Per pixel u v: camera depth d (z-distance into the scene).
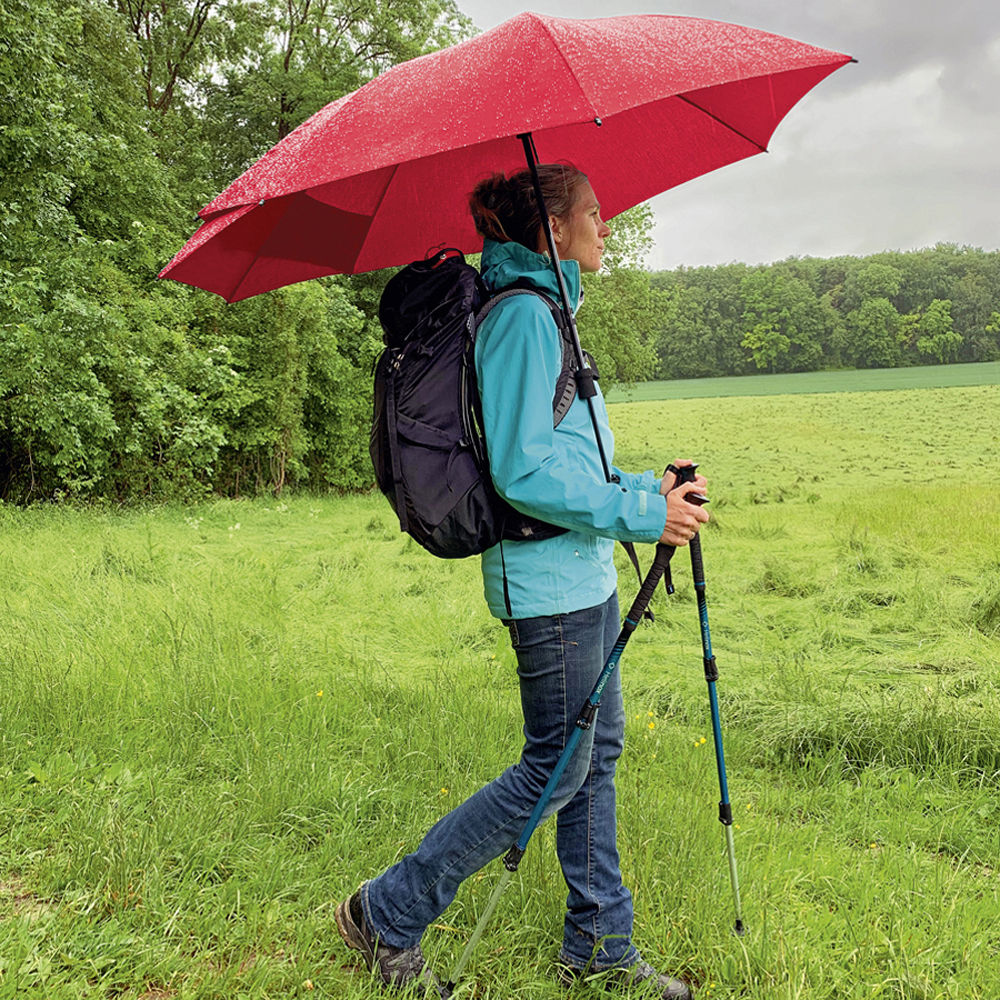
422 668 4.74
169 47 19.23
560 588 1.78
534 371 1.71
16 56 10.79
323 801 2.75
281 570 7.51
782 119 2.15
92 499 12.62
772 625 5.85
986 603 5.73
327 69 19.77
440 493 1.70
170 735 3.21
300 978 1.88
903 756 3.49
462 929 2.09
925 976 1.95
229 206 1.63
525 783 1.82
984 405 42.69
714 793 3.05
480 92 1.54
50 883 2.20
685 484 1.76
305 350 16.06
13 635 4.42
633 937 2.09
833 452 25.31
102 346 11.53
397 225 2.37
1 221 10.86
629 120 2.31
